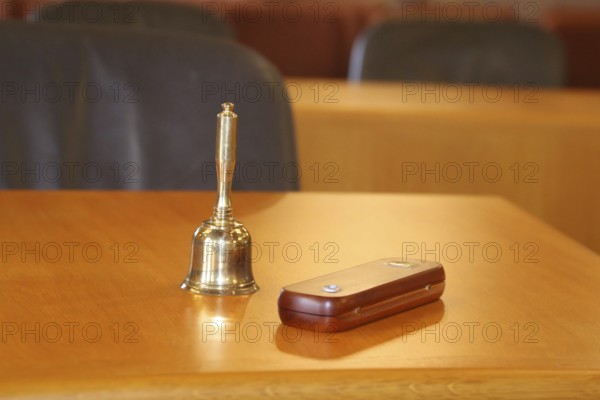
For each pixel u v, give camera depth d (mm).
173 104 1598
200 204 1223
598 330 812
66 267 928
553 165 2395
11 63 1572
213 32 2492
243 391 678
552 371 712
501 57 3078
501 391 707
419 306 852
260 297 865
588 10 7172
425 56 3072
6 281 878
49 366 684
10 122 1562
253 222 1148
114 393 659
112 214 1152
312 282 812
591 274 981
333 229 1132
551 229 1170
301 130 2365
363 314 789
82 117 1584
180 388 668
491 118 2371
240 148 1589
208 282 871
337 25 5219
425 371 700
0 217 1116
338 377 689
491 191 2408
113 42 1604
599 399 717
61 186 1573
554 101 2629
